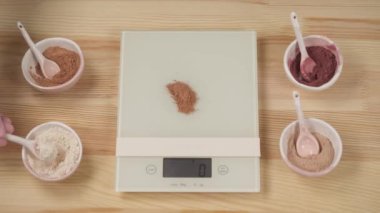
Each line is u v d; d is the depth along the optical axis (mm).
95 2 686
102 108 651
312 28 674
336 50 631
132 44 652
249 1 685
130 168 609
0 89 654
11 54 667
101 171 627
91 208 614
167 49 651
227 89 634
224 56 646
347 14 676
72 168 603
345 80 651
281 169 624
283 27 675
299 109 588
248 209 611
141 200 617
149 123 623
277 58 665
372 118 637
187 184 604
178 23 682
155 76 641
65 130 621
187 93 629
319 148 607
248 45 650
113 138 641
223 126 620
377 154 625
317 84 628
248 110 626
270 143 634
